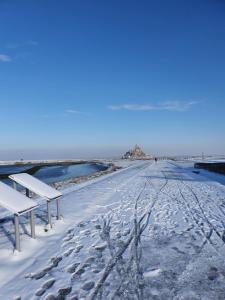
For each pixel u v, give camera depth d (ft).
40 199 47.88
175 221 31.12
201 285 16.05
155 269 18.29
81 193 55.01
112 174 113.70
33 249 22.07
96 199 46.98
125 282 16.52
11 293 15.42
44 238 24.95
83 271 18.13
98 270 18.25
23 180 26.35
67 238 25.03
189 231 27.02
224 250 21.72
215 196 49.67
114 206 40.60
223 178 88.38
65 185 78.69
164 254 20.95
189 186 65.62
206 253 21.09
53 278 17.17
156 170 134.31
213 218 32.40
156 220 31.76
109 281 16.69
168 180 81.51
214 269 18.21
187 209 37.86
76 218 32.76
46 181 107.76
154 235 25.85
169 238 24.89
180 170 134.10
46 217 32.55
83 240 24.49
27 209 20.98
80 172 170.81
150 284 16.24
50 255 20.90
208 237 25.07
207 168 135.23
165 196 49.96
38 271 18.16
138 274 17.58
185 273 17.65
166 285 16.10
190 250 21.77
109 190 59.52
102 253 21.31
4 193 20.63
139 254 21.02
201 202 43.37
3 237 24.72
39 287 16.06
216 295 14.92
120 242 23.94
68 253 21.34
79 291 15.55
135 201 44.86
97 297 14.87
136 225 29.60
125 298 14.73
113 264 19.20
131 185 69.21
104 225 29.68
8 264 19.19
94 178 99.96
